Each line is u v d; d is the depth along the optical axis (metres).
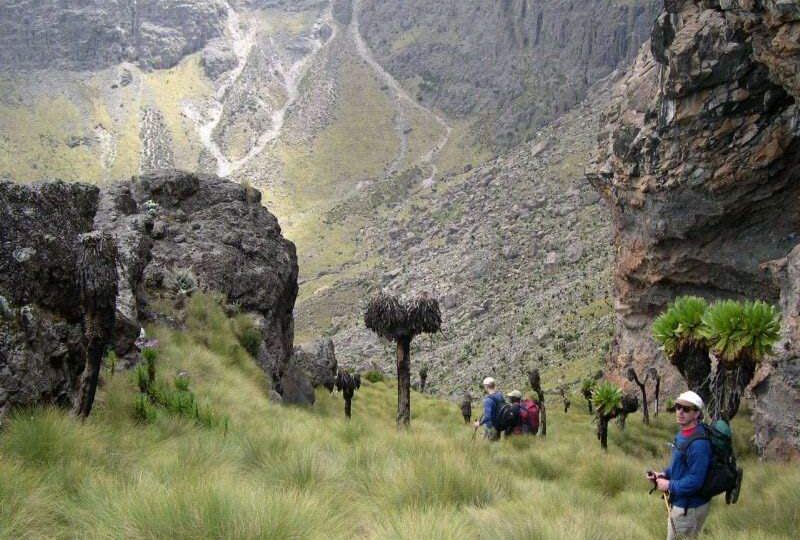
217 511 5.40
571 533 5.93
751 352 10.39
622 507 9.30
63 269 9.91
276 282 22.00
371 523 6.54
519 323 142.38
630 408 23.95
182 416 10.41
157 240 19.77
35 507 5.54
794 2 23.41
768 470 13.05
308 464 7.81
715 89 32.91
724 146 33.62
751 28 26.30
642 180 38.94
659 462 17.09
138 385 11.19
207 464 7.69
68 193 11.12
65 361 9.41
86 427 7.97
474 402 90.62
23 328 8.73
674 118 35.00
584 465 12.48
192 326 17.27
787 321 21.50
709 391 11.62
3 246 9.22
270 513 5.50
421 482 7.65
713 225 35.78
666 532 7.58
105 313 8.89
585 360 97.31
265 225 23.36
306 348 29.92
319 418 16.50
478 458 10.02
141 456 7.95
